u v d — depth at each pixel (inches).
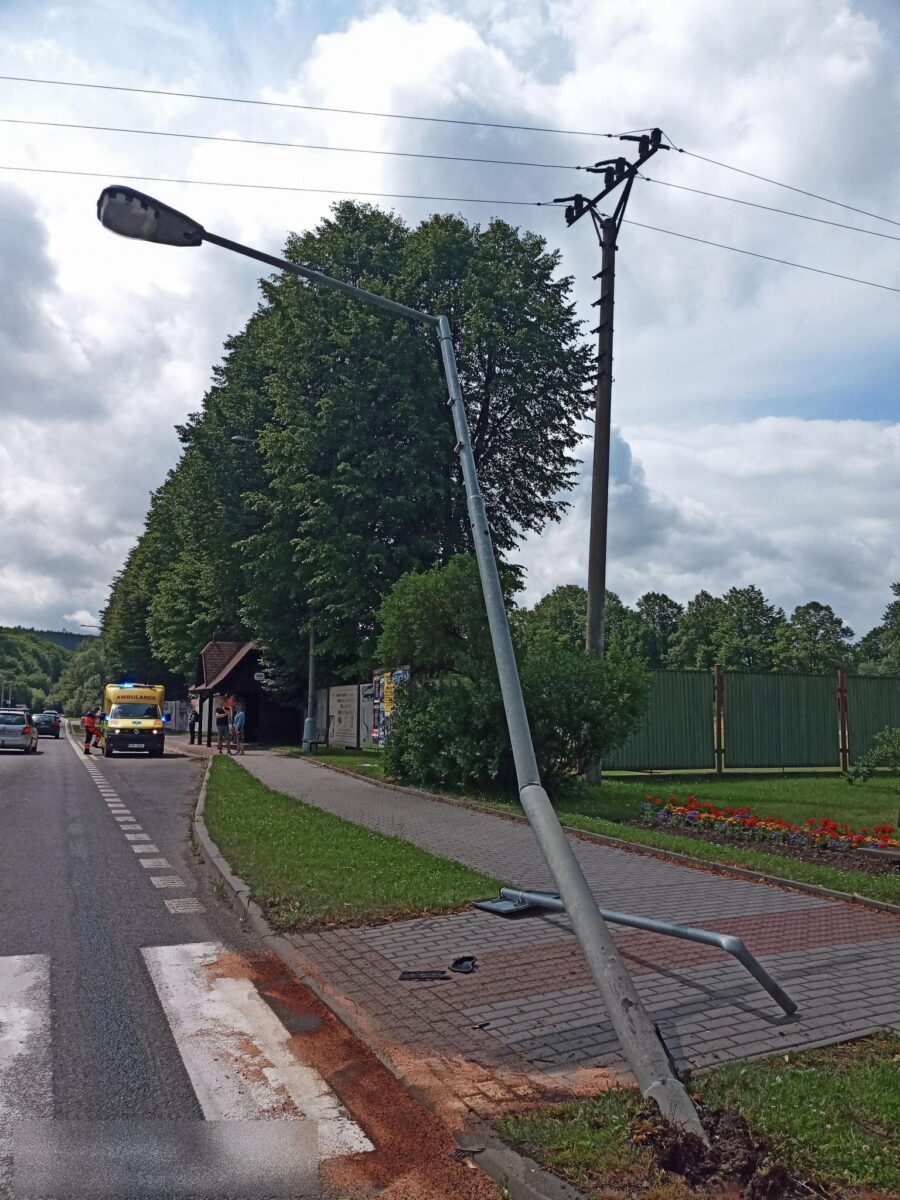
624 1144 159.5
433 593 695.7
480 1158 161.8
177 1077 199.8
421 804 633.6
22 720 1590.8
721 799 701.3
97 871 425.7
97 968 276.2
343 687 1268.5
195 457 1680.6
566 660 671.8
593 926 204.2
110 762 1238.9
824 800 701.3
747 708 982.4
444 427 1194.0
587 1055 203.9
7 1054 211.6
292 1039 221.5
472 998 241.3
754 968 226.5
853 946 286.0
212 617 1939.0
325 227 1358.3
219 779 825.5
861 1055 201.6
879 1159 153.3
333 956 279.3
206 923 331.9
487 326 1174.3
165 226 343.0
